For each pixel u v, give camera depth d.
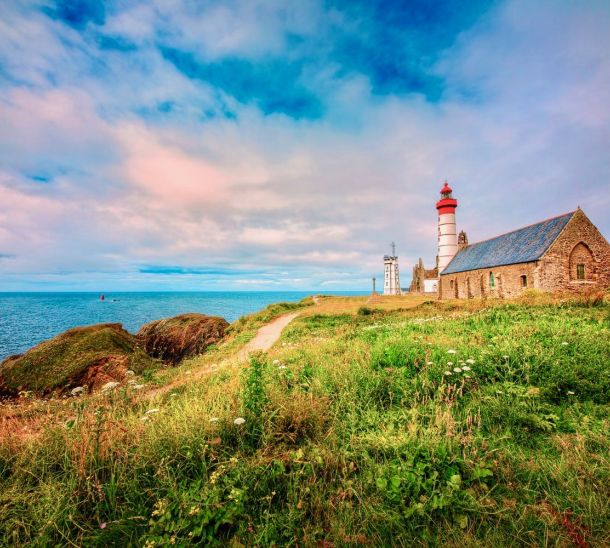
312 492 3.74
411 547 3.07
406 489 3.60
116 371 18.38
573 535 3.06
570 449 4.27
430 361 7.09
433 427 4.65
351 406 5.57
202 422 4.81
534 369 6.54
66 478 3.90
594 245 31.66
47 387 17.64
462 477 3.81
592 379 6.14
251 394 5.23
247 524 3.36
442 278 55.84
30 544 3.09
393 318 22.16
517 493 3.62
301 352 10.73
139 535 3.28
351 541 3.16
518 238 39.12
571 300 17.03
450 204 58.81
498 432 4.81
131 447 4.34
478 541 3.05
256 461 4.10
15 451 4.43
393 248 110.00
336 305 43.41
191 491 3.60
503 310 16.34
